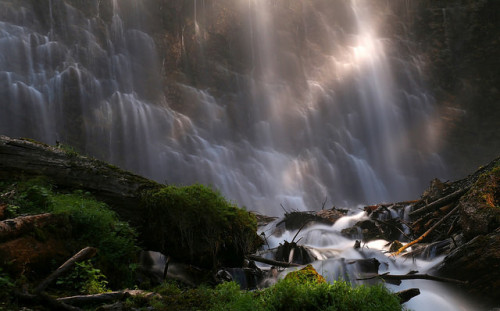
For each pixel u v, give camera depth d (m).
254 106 34.19
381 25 37.06
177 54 32.53
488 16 34.66
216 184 30.52
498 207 9.06
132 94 30.31
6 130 26.02
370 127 35.50
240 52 34.81
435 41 35.69
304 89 35.62
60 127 27.27
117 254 6.77
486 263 8.41
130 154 29.08
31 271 5.61
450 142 34.09
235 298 5.42
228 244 7.76
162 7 32.28
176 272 7.73
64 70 28.12
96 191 7.63
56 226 6.27
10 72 26.84
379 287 5.57
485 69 34.50
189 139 31.09
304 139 34.44
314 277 6.26
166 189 7.71
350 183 33.81
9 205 6.33
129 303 5.29
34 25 28.45
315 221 13.78
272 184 32.28
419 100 35.28
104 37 30.25
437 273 9.09
